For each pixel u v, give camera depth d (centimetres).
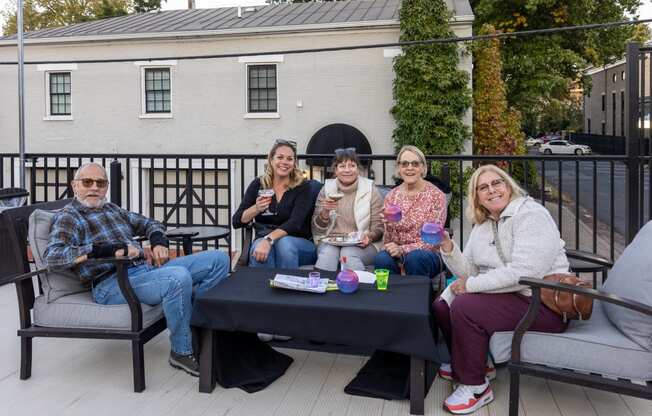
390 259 345
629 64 383
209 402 264
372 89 1302
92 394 273
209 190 1374
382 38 1284
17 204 501
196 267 316
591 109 4191
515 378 236
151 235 329
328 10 1495
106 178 315
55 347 339
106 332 274
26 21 2555
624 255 262
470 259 282
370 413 252
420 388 249
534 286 227
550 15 1642
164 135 1418
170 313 286
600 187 1678
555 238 249
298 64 1332
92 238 302
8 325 380
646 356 217
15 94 1471
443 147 1225
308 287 269
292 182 384
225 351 285
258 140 1376
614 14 1709
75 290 298
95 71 1430
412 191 369
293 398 268
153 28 1441
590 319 257
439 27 1206
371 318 241
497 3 1650
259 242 368
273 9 1600
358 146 1295
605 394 271
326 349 329
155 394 272
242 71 1367
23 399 267
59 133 1461
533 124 4144
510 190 264
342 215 381
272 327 252
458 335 254
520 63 1598
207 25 1427
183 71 1394
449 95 1223
